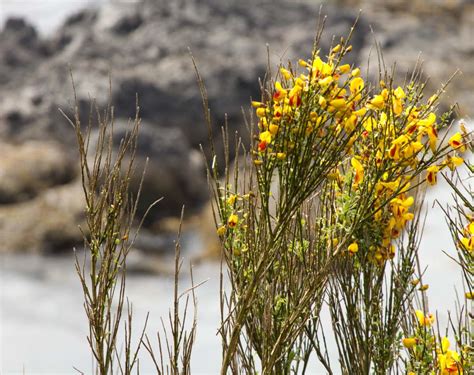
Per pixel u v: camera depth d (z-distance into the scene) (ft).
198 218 74.54
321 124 9.62
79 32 100.22
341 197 10.32
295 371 10.69
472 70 85.97
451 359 10.28
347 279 11.04
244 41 95.55
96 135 80.89
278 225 9.85
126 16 99.60
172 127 85.76
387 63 88.48
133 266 52.60
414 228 11.23
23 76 97.50
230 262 10.69
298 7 103.65
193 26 98.02
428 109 10.28
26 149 83.35
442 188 48.34
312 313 10.89
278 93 9.64
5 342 37.22
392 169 10.12
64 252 66.28
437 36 98.32
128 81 87.45
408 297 11.14
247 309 10.02
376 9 107.04
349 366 11.02
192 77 88.38
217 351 32.19
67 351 36.47
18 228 67.97
